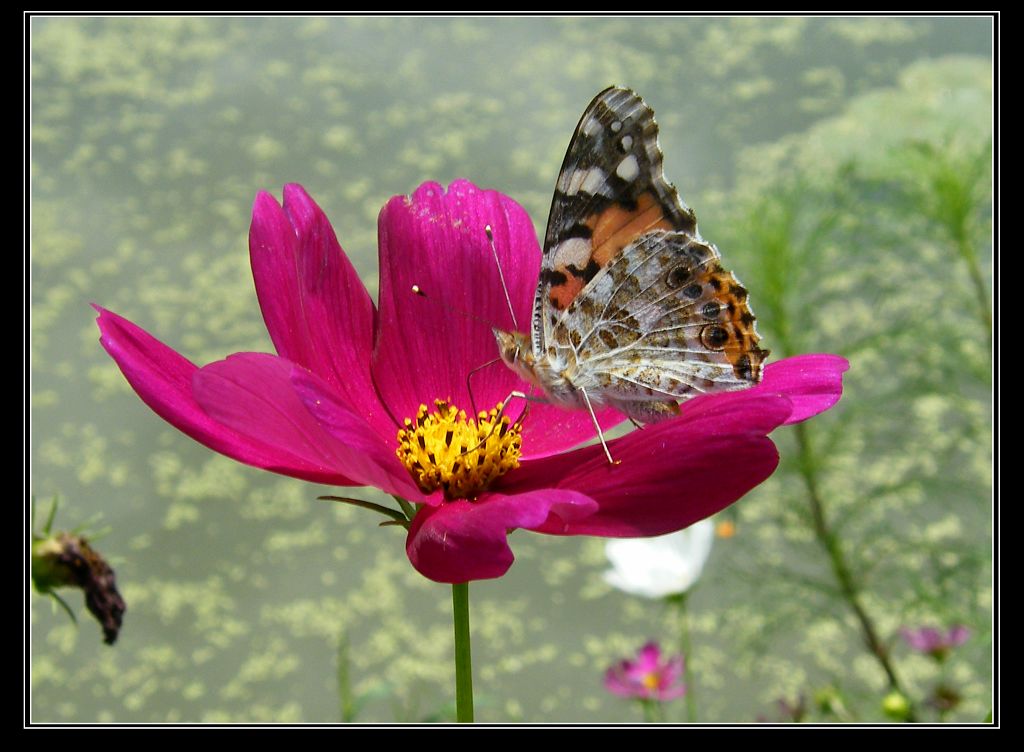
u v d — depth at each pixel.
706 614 0.61
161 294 0.78
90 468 0.71
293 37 0.98
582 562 0.67
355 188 0.83
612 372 0.35
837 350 0.54
